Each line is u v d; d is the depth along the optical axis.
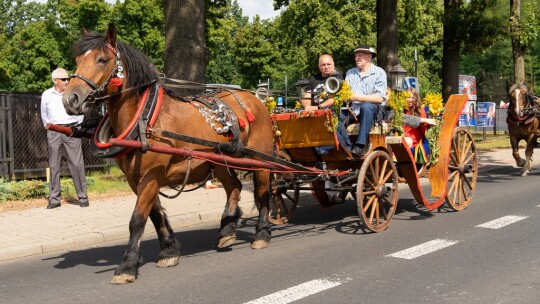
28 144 14.26
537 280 5.87
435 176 9.59
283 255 7.18
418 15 36.31
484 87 31.62
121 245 8.22
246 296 5.55
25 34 48.91
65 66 48.69
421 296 5.43
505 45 52.16
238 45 62.31
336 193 9.57
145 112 6.05
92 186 13.30
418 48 48.88
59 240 8.04
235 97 7.45
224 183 7.60
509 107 15.55
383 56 17.27
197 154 6.39
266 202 7.74
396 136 8.64
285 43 45.06
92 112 6.53
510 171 16.73
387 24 17.17
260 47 61.59
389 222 8.65
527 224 8.73
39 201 11.52
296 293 5.59
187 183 6.70
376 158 8.26
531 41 25.30
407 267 6.46
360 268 6.46
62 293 5.87
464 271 6.25
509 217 9.31
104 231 8.60
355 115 8.29
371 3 39.97
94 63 5.73
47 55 48.59
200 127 6.59
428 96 9.75
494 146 24.70
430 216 9.63
